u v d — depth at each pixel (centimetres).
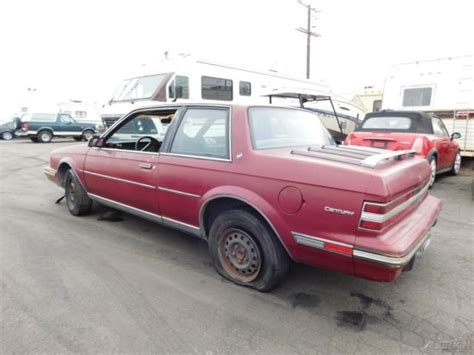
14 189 667
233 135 289
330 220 231
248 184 268
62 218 473
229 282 300
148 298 273
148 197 354
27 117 1981
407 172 256
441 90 1033
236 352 214
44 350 213
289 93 914
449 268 329
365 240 220
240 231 285
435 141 673
